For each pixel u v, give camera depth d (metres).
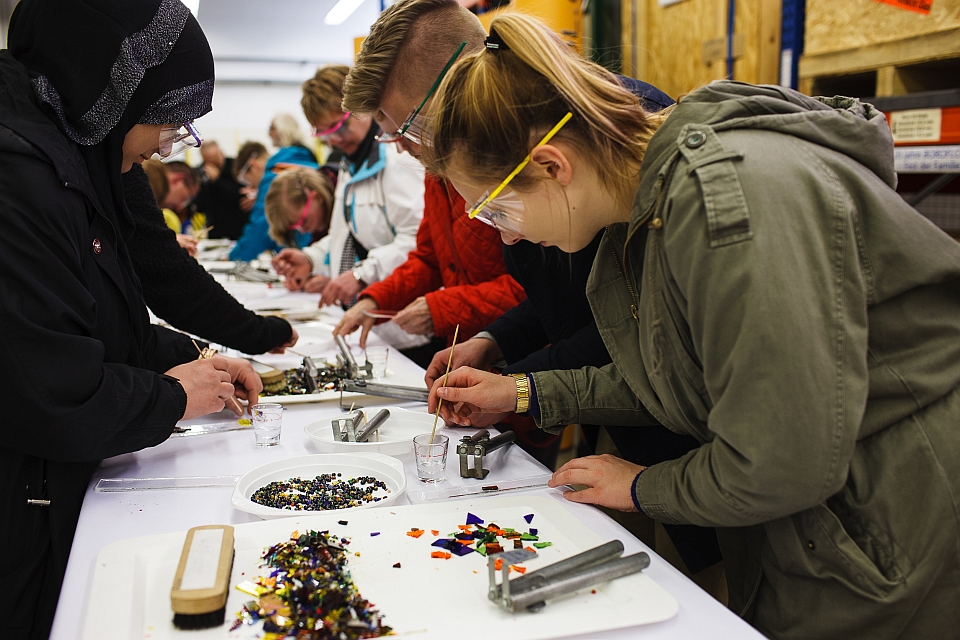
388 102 1.51
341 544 0.93
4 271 1.03
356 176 2.82
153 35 1.18
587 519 1.04
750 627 0.78
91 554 0.95
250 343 2.00
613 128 0.93
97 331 1.21
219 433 1.46
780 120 0.85
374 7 2.91
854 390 0.77
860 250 0.84
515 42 0.92
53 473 1.11
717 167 0.80
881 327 0.88
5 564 1.08
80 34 1.14
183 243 3.54
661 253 0.90
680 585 0.86
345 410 1.61
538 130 0.92
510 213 1.00
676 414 1.00
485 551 0.91
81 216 1.17
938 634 0.89
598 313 1.11
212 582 0.77
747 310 0.76
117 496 1.14
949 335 0.89
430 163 1.02
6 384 1.03
